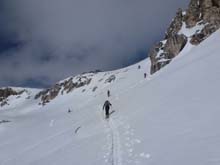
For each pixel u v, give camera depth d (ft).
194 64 98.68
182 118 51.11
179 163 32.58
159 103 75.10
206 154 31.78
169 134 45.44
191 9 274.16
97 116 124.98
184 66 112.57
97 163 47.24
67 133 113.70
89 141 71.20
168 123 52.31
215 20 237.25
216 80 65.36
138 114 77.66
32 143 133.69
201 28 249.14
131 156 43.65
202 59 98.68
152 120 60.70
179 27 278.67
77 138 89.30
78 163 53.21
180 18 288.10
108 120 96.99
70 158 60.80
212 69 78.07
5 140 165.89
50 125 170.30
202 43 142.10
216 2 243.81
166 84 98.43
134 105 101.55
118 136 62.13
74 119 162.09
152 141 46.37
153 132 51.34
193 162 31.22
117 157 46.11
